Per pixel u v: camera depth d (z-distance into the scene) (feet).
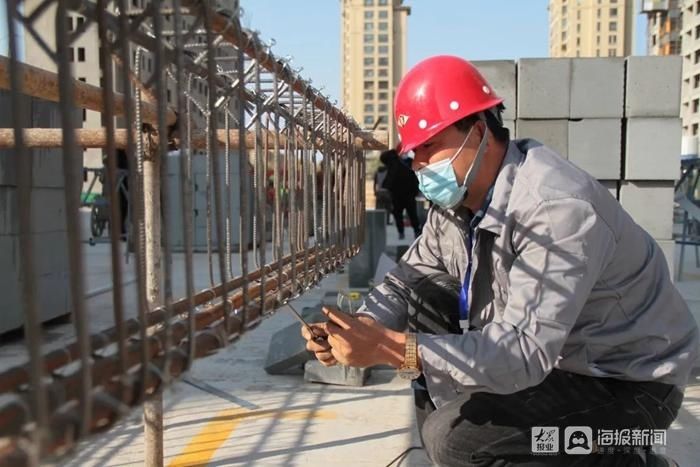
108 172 4.35
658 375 7.40
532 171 6.99
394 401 13.70
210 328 6.06
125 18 4.49
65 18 3.86
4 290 17.40
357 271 26.55
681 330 7.73
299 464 10.75
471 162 7.18
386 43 365.61
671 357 7.55
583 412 7.48
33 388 3.56
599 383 7.52
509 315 6.67
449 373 6.51
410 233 55.06
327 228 11.83
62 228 19.25
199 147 9.48
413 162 7.60
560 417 7.49
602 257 6.82
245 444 11.53
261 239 7.77
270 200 18.16
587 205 6.75
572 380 7.51
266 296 7.93
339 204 12.96
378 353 6.60
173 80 6.96
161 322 6.14
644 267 7.46
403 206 44.45
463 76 7.20
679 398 7.92
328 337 6.93
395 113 7.54
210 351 5.87
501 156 7.31
